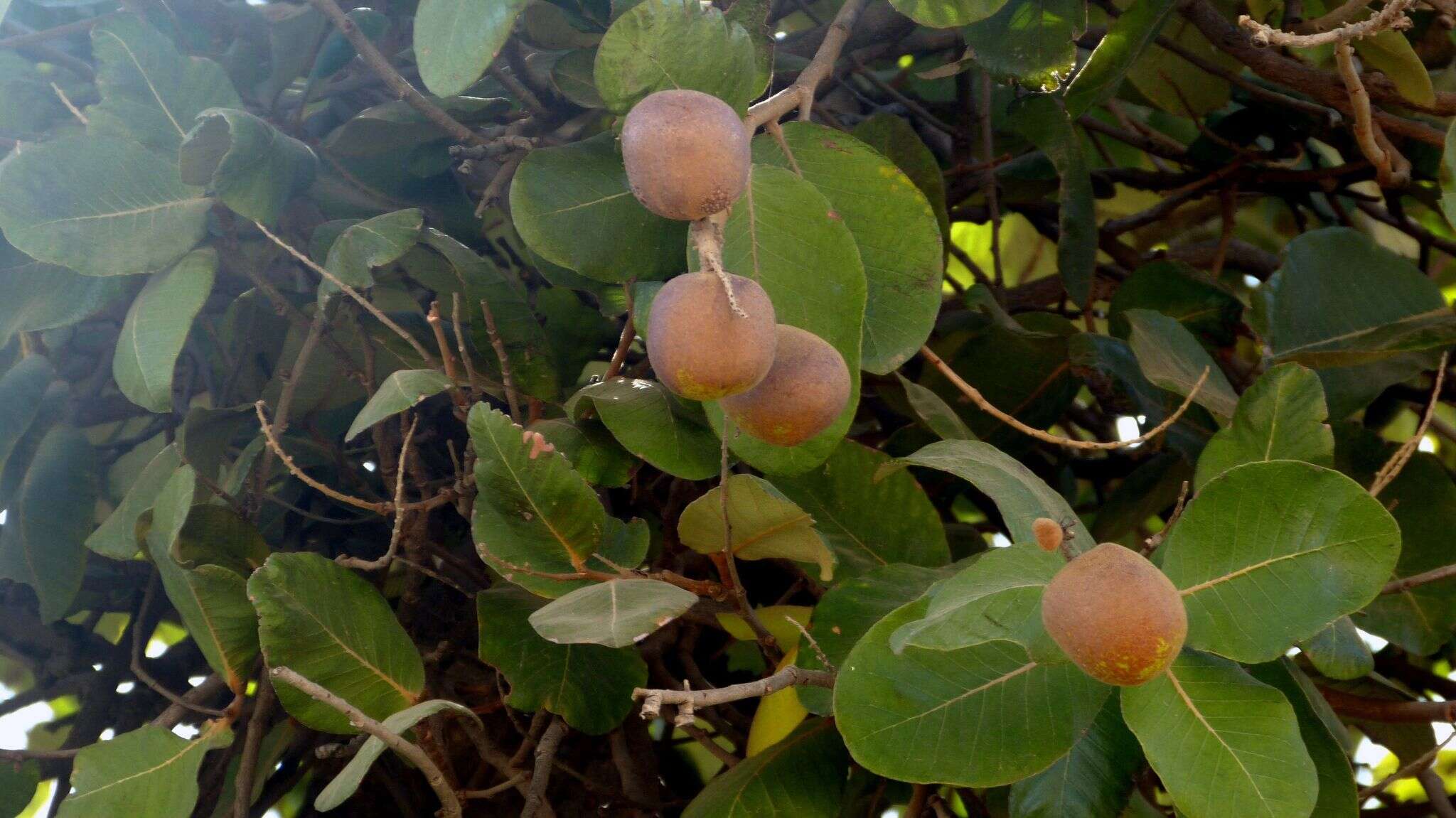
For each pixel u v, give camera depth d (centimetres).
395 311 120
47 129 120
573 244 94
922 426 119
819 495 102
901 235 89
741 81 84
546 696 98
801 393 74
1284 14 114
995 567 80
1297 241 115
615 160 96
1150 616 72
